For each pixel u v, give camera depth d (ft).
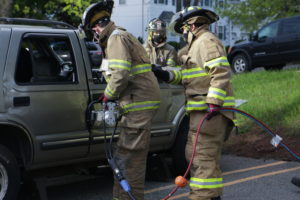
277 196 15.76
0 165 13.47
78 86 15.01
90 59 15.64
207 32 12.86
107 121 13.32
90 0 52.75
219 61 12.19
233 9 71.15
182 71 13.41
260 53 46.80
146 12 103.91
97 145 15.38
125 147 13.12
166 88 17.56
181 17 12.96
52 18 59.00
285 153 21.29
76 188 17.76
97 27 13.26
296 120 23.94
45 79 14.69
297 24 44.37
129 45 12.86
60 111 14.52
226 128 13.34
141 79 13.15
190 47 13.20
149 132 13.30
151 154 18.20
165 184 17.81
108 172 19.57
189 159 13.16
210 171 12.66
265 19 69.26
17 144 14.56
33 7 53.62
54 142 14.32
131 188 13.15
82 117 15.02
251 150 22.40
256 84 34.83
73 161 15.14
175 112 17.89
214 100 12.07
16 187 13.76
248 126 24.76
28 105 13.88
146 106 13.12
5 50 13.84
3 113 13.43
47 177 15.02
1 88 13.48
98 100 13.99
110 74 13.25
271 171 19.11
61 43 15.38
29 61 14.78
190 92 13.01
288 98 27.43
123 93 13.12
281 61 45.39
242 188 16.79
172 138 17.83
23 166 14.58
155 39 20.47
